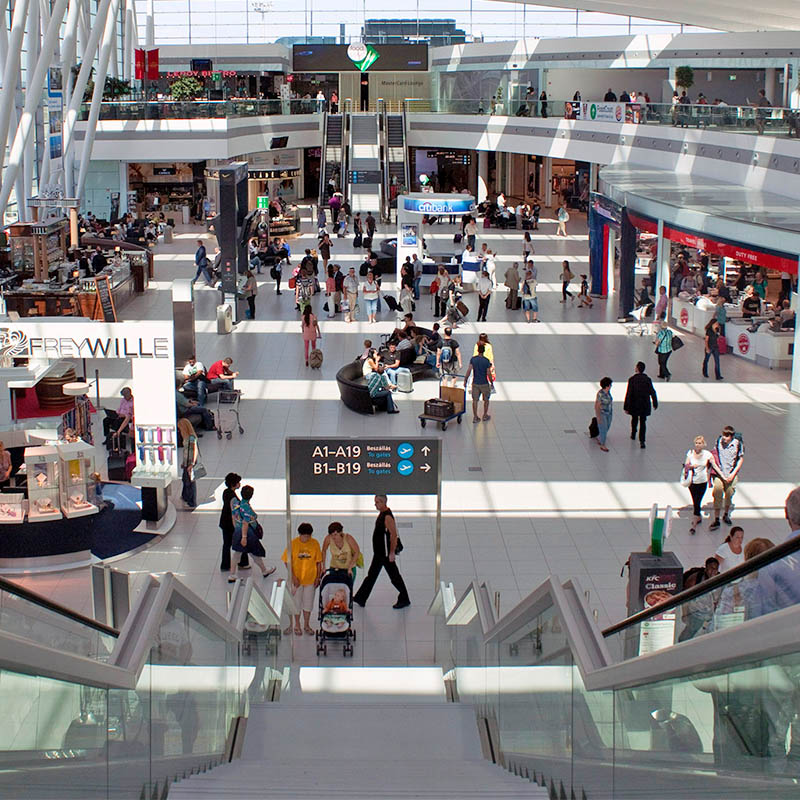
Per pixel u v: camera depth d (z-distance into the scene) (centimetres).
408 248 3084
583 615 539
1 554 1334
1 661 331
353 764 687
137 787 500
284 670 1055
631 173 3105
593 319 2791
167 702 562
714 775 350
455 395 1903
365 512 1516
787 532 1428
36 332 1455
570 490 1590
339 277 2870
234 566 1316
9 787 344
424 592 1281
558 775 559
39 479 1342
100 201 4562
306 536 1183
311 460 1208
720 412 1958
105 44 3856
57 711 389
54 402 2030
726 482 1429
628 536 1430
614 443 1797
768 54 4350
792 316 2281
